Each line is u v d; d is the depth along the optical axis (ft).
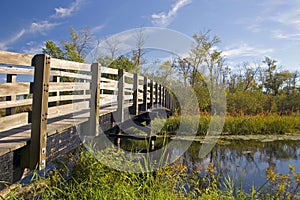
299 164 20.47
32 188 9.66
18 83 8.11
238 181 15.43
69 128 11.27
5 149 7.03
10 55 7.46
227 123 34.81
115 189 10.06
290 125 36.94
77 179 11.30
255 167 19.16
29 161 8.25
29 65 8.29
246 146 27.30
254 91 62.85
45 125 8.62
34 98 8.38
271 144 28.50
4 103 7.96
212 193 11.56
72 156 13.29
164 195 10.02
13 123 8.05
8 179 7.59
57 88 11.75
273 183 14.02
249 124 35.63
